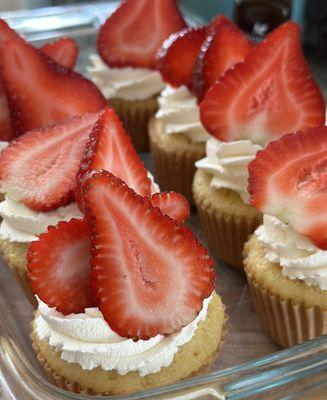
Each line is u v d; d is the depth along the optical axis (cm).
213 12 62
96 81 48
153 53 46
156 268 25
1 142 38
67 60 43
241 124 35
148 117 47
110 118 28
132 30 46
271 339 33
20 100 36
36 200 31
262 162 30
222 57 38
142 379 27
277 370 26
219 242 37
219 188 36
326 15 54
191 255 26
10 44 36
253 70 34
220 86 35
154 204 26
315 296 30
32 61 36
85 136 32
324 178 30
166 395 25
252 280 32
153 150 43
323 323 31
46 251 26
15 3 63
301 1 55
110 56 46
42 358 28
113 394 26
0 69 38
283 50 34
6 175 32
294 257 30
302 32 56
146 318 25
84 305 27
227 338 33
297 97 34
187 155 41
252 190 30
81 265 26
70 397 25
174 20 46
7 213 32
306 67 34
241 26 54
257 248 32
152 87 46
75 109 37
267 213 30
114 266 25
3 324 30
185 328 27
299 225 30
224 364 32
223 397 25
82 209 28
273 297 31
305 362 27
